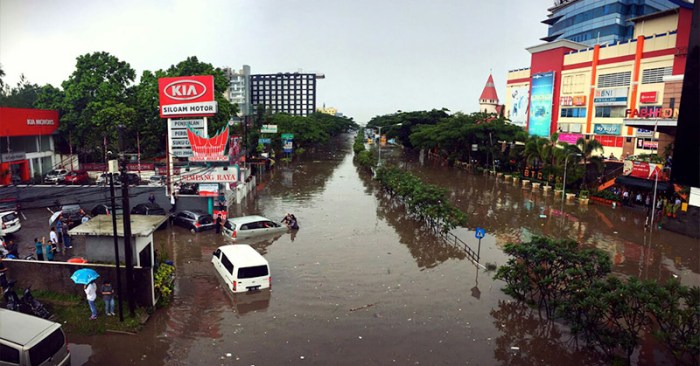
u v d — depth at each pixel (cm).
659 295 1254
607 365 1305
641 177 3694
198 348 1347
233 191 3725
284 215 3269
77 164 5134
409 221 3144
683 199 2906
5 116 4134
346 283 1916
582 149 4131
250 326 1498
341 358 1306
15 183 3684
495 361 1314
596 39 7525
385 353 1341
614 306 1308
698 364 1238
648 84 4981
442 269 2123
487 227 3030
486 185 4966
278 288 1842
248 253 1916
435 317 1596
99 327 1429
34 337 1100
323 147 12069
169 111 3073
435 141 6888
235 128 6103
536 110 6681
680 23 4584
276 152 7462
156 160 5453
